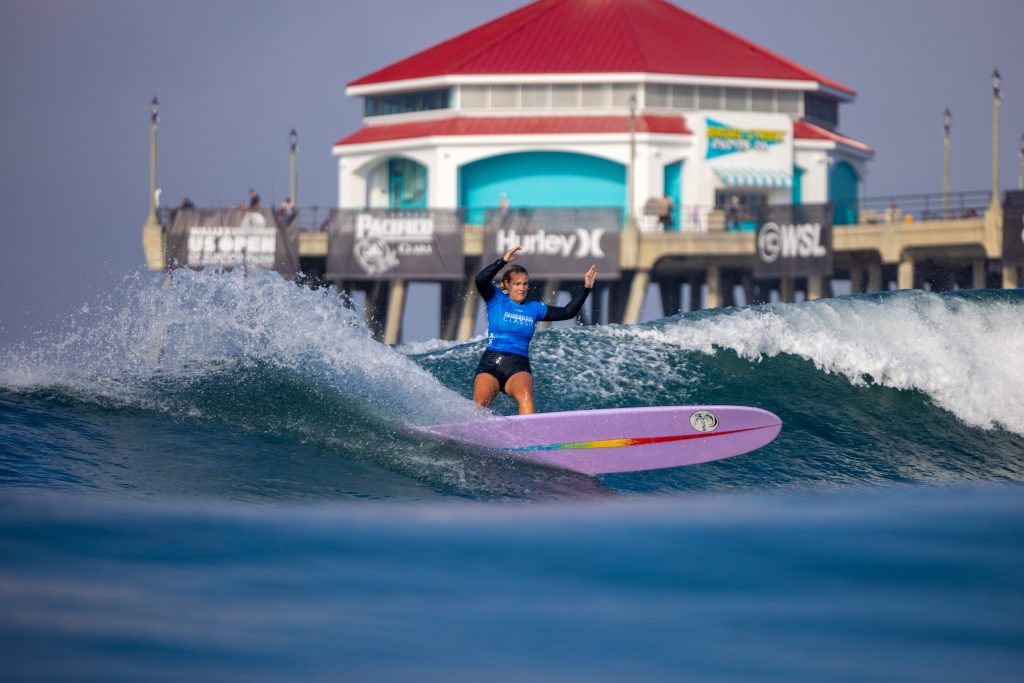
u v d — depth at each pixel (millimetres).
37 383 40469
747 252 185750
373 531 26547
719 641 19078
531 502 32906
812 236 175000
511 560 24000
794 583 22438
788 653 18547
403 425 39500
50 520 25547
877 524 28703
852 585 22297
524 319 40281
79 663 17156
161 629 18750
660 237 185250
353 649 18328
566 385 50031
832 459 44188
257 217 182250
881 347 55750
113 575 21344
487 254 180625
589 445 39000
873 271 196500
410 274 181250
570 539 26281
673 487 37688
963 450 48062
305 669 17453
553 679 17328
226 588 21031
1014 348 58781
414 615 20047
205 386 41719
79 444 34594
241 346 45938
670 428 40062
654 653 18516
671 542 26125
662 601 21219
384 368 45156
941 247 174500
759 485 38875
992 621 20188
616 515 30219
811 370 54125
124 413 38469
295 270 182250
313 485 32469
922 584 22375
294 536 25500
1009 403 54125
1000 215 166250
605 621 20000
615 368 52312
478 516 29500
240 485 31734
